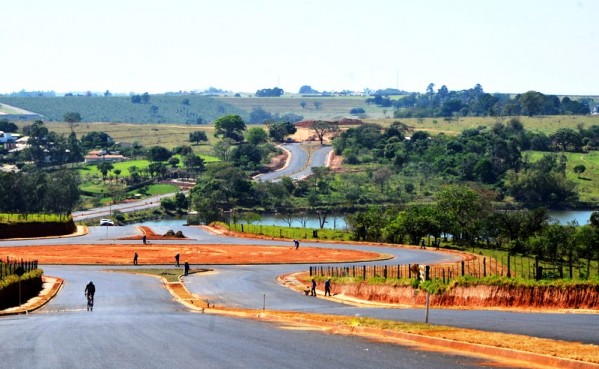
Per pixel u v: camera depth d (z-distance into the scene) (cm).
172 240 17175
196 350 4322
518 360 4000
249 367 3797
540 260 13875
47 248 14838
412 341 4709
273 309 7756
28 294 8631
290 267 12544
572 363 3772
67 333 5109
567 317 5922
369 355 4162
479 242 17325
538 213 16312
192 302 8425
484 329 5022
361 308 7631
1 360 3991
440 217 16750
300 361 3969
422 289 8362
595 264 13525
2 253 13862
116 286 10025
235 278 11131
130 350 4319
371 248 15638
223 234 19038
